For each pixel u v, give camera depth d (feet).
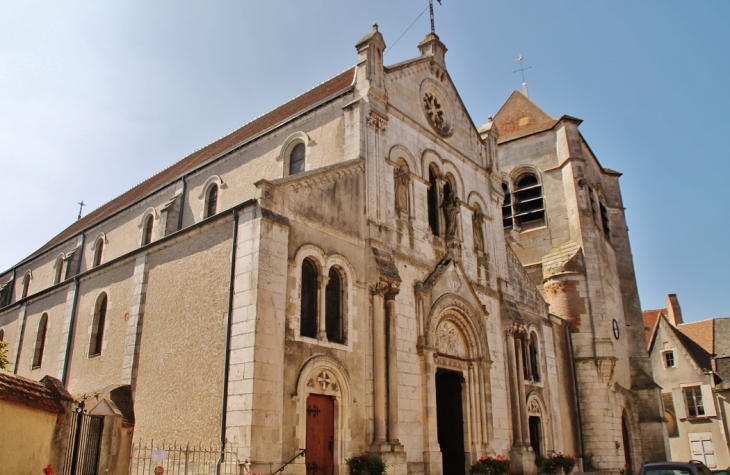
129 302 66.74
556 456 85.35
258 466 46.34
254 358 48.80
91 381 68.54
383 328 62.49
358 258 63.98
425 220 76.69
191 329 56.03
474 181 90.33
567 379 101.24
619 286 129.29
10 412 36.22
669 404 152.76
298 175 58.59
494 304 85.87
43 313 86.63
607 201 138.00
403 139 76.64
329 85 87.15
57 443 41.22
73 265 110.01
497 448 76.74
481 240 87.66
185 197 91.09
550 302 111.75
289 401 51.26
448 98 89.25
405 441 62.69
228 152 85.51
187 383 54.19
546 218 121.19
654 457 112.37
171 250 62.54
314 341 55.57
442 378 78.43
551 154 124.77
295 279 55.26
